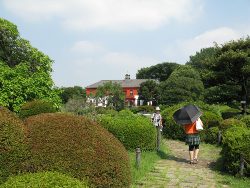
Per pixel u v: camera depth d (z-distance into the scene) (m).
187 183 9.17
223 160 10.98
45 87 21.34
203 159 12.91
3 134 5.88
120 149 6.71
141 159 11.84
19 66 20.94
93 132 6.53
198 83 53.22
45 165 5.98
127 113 19.19
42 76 21.38
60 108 22.95
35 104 17.17
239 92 27.11
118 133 13.51
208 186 8.91
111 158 6.39
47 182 4.47
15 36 21.58
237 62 25.00
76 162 6.10
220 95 27.28
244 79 25.95
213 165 11.70
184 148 15.87
